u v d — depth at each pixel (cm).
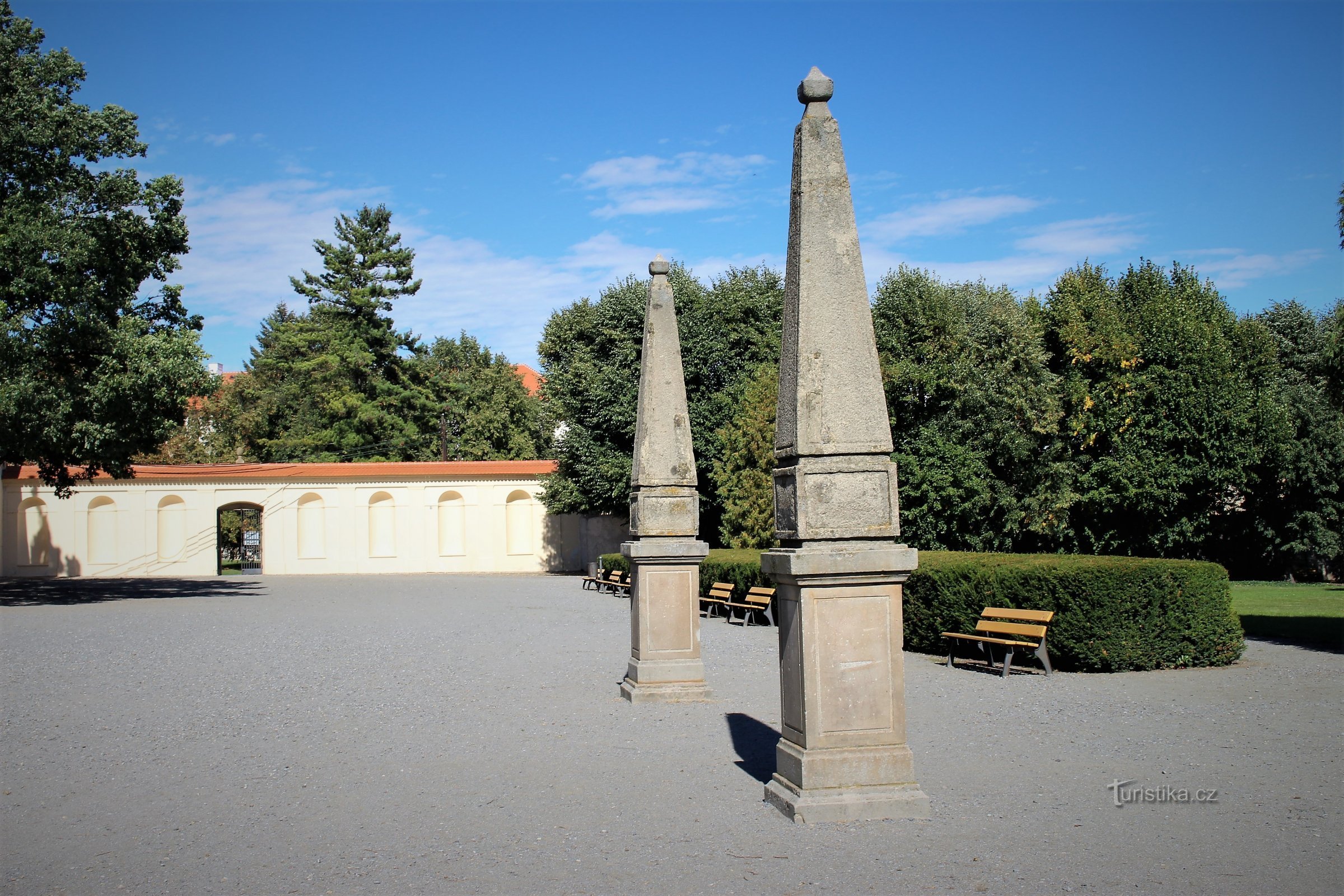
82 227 2855
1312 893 498
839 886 516
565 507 4344
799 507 648
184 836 634
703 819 644
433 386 6512
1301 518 3397
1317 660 1331
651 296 1188
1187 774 734
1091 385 3294
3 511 4394
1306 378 4197
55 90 3019
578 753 853
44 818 681
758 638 1839
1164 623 1262
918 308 3338
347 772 802
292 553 4656
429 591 3434
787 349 690
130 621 2294
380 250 6412
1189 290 3531
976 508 3050
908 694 1117
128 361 2802
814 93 698
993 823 620
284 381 6750
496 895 516
